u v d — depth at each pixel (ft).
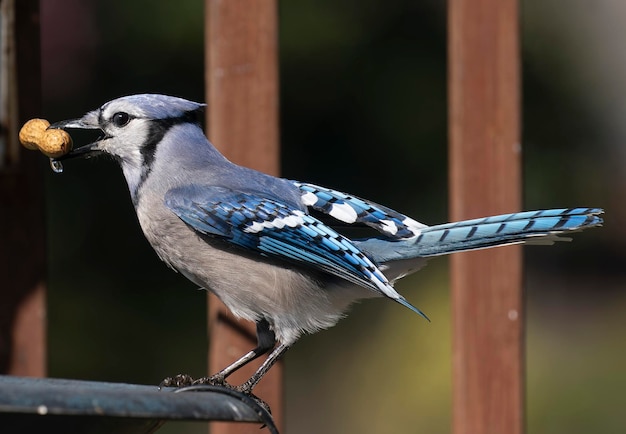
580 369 44.73
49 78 39.68
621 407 41.83
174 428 37.50
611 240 60.85
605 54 60.85
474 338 22.38
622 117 60.18
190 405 14.37
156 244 22.08
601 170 55.16
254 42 22.74
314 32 43.24
